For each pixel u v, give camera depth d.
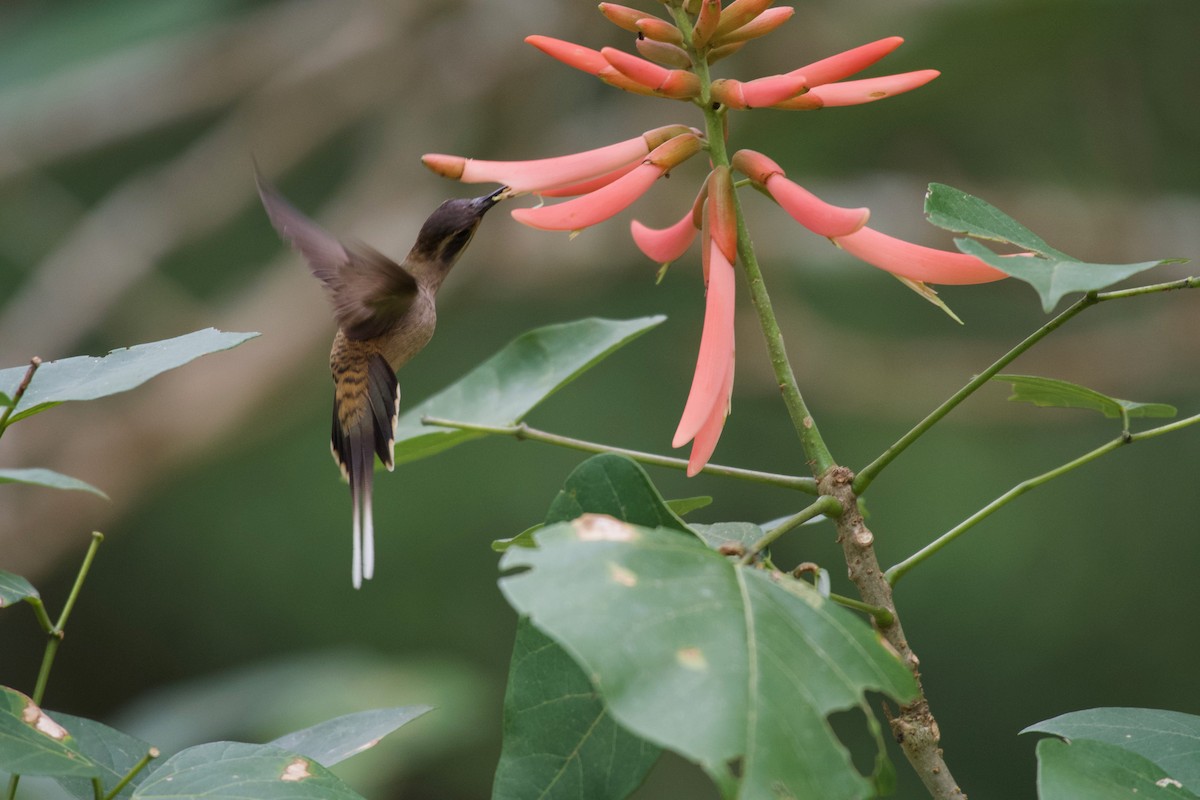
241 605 16.78
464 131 13.13
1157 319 12.80
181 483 16.69
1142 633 14.60
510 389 4.44
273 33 13.01
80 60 12.80
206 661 16.73
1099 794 2.78
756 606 2.55
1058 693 14.69
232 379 12.83
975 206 3.31
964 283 3.42
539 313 15.43
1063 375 12.97
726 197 3.42
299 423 15.63
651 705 2.31
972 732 14.86
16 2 13.76
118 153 15.48
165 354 3.23
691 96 3.42
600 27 12.41
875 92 3.44
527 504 16.33
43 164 12.88
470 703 9.27
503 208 13.16
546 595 2.46
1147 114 12.61
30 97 12.70
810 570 3.26
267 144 13.23
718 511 15.21
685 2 3.48
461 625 16.38
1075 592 14.71
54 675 17.33
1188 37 12.00
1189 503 14.55
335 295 4.15
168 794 2.83
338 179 15.74
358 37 12.92
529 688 3.07
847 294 14.34
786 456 15.27
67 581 17.19
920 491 15.02
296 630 16.62
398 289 4.11
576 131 13.23
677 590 2.53
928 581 15.02
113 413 13.16
